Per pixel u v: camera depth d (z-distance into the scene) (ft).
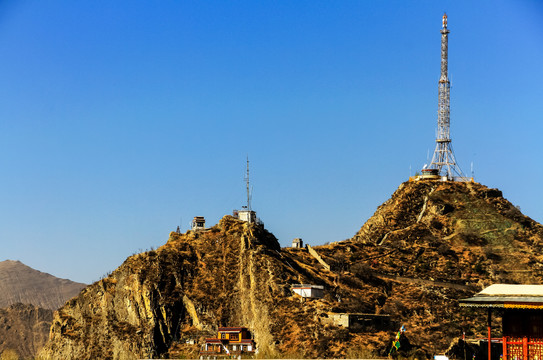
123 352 632.38
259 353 580.30
